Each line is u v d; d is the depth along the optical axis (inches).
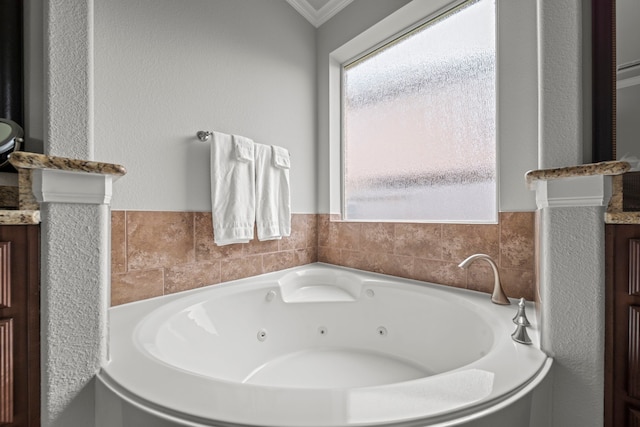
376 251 67.6
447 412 20.0
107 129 45.3
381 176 73.3
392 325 56.7
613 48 28.1
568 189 26.1
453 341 47.4
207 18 57.7
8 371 22.2
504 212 48.5
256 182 62.8
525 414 22.7
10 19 30.9
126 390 22.8
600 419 24.9
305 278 69.5
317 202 81.7
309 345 60.2
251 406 20.6
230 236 56.5
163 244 51.1
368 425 18.8
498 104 49.0
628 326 24.0
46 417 23.3
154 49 50.4
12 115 30.5
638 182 29.5
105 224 27.0
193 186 55.1
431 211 63.5
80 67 25.2
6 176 31.4
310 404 20.8
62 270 24.3
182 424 19.4
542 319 28.9
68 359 24.4
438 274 57.0
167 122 51.9
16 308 22.7
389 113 71.7
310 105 79.7
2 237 22.2
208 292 52.7
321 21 79.7
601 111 27.5
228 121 60.9
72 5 25.0
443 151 61.5
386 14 64.6
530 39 45.4
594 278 25.2
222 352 49.1
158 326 39.0
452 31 60.1
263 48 68.0
